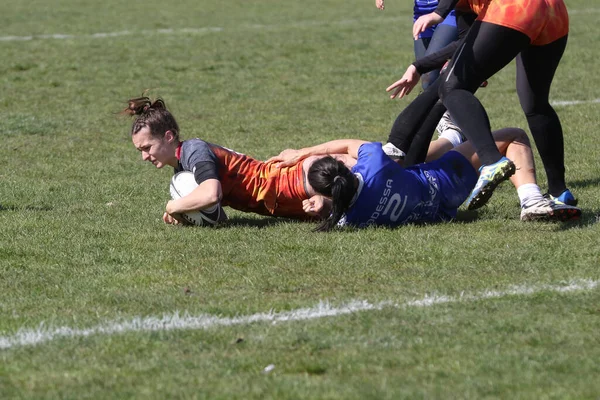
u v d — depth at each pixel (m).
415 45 33.75
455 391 12.91
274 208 23.03
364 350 14.53
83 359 14.37
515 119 38.97
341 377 13.55
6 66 54.66
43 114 41.44
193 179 22.86
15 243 21.16
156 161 23.27
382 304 16.75
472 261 19.39
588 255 19.64
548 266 18.97
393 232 21.73
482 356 14.21
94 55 59.09
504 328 15.40
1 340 15.19
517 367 13.78
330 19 78.38
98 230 22.34
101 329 15.64
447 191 22.67
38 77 51.38
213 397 12.83
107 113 41.75
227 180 22.89
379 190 21.81
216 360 14.21
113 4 92.38
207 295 17.47
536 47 21.98
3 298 17.42
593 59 54.69
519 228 22.05
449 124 25.55
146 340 15.09
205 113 41.66
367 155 22.02
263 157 32.69
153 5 91.38
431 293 17.36
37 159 32.50
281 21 77.31
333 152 23.72
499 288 17.58
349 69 53.41
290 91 47.06
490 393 12.84
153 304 16.92
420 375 13.55
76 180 29.05
